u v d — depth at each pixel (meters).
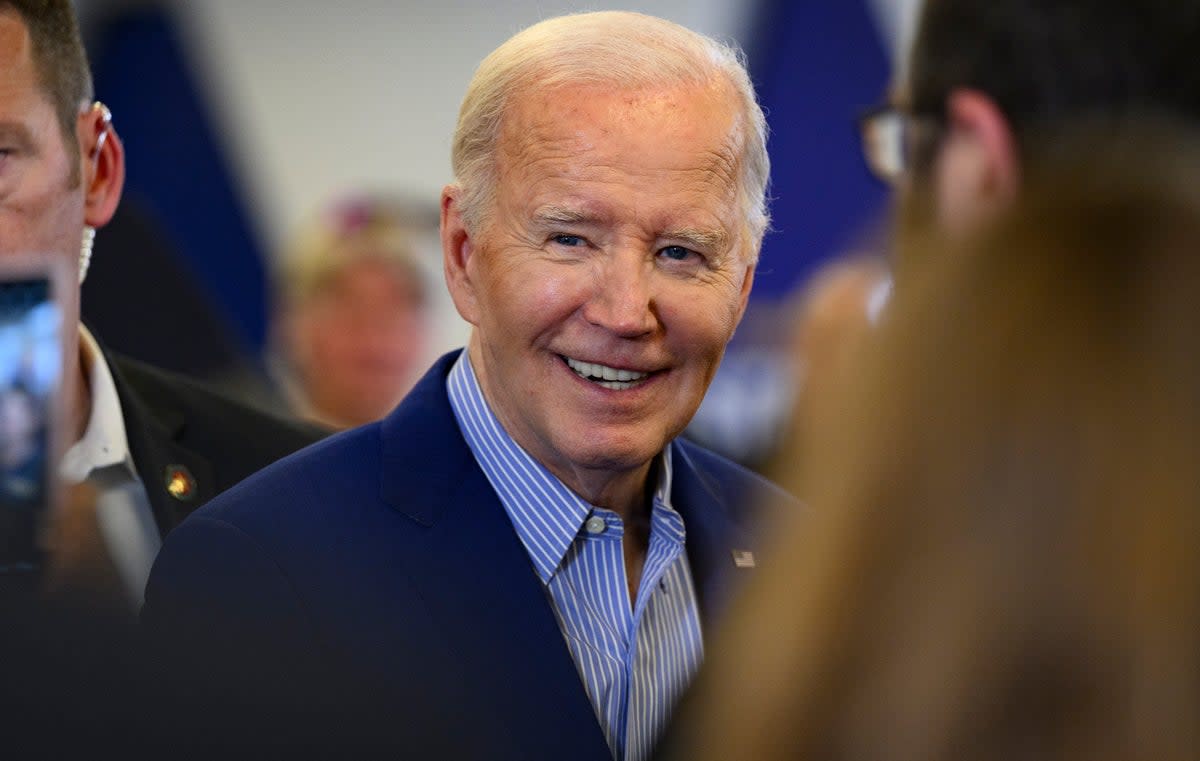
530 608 2.36
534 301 2.30
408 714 2.25
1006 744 1.00
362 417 5.66
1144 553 1.00
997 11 1.38
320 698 2.26
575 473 2.46
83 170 2.55
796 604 1.09
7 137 2.38
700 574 2.63
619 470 2.42
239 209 6.49
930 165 1.45
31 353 2.12
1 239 2.40
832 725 1.04
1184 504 1.00
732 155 2.36
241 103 6.59
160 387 3.08
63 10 2.50
